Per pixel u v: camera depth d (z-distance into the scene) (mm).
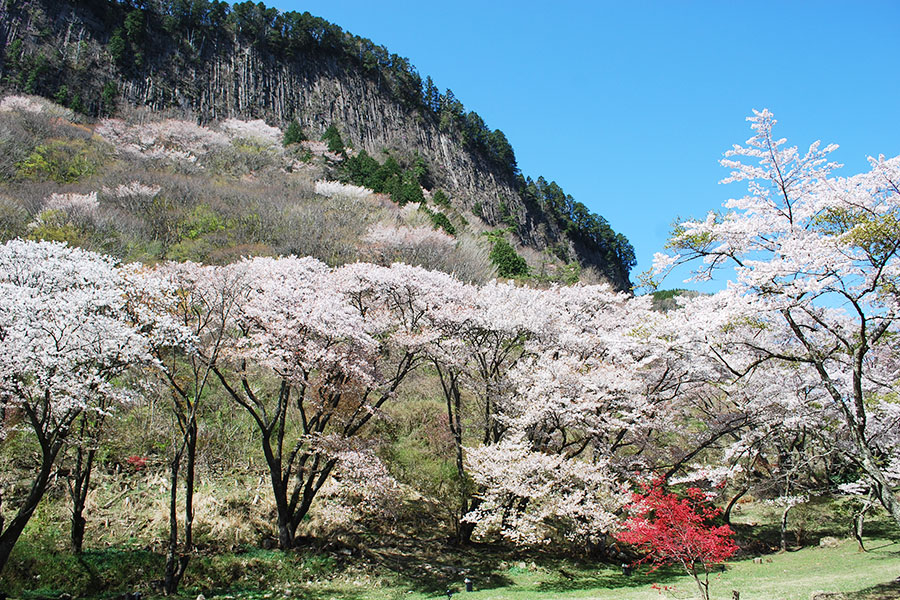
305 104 83188
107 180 36125
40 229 24453
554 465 14258
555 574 14031
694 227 9641
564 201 92375
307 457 15688
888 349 11250
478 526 16172
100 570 11578
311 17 92188
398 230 35750
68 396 9008
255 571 12672
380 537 16031
